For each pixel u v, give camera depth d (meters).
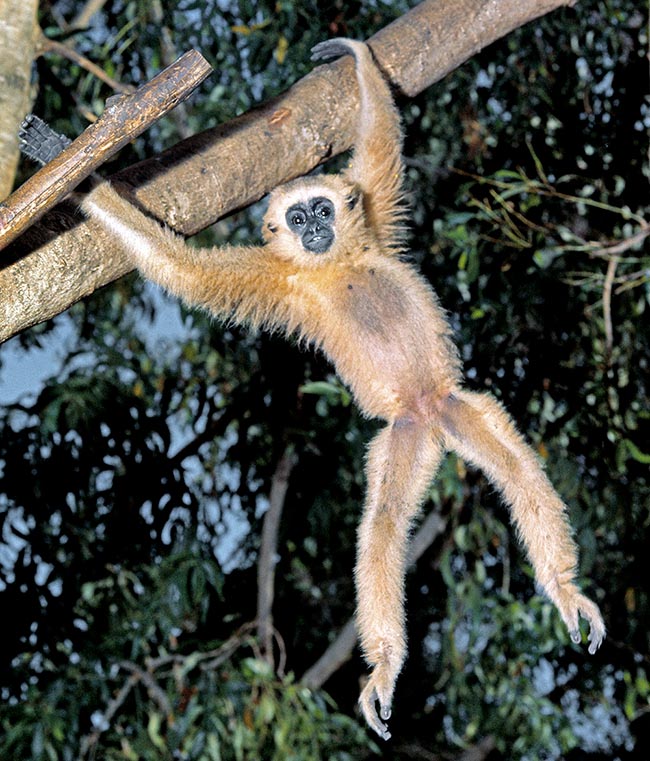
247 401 10.53
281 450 10.84
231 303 6.57
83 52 10.13
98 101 9.81
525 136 9.82
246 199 6.35
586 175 9.27
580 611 6.06
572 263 9.39
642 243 9.30
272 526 11.35
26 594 9.47
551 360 9.05
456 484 9.28
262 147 6.36
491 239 8.64
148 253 5.83
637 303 9.34
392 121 7.02
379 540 6.35
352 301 6.78
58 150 5.16
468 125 10.53
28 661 9.84
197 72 4.36
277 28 9.81
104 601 10.14
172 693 9.99
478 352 9.26
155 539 9.89
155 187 5.98
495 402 6.62
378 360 6.73
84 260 5.37
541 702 10.40
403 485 6.50
